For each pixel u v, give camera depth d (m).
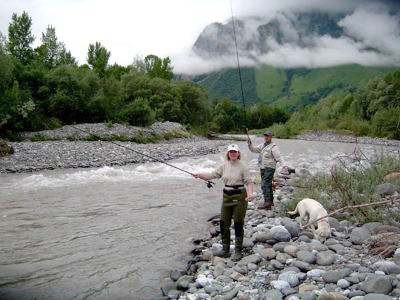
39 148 20.52
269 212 7.30
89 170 15.42
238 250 5.11
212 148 27.38
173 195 10.16
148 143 32.50
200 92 59.44
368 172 8.93
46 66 42.28
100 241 6.15
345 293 3.64
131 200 9.48
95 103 36.25
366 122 49.16
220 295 3.93
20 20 41.09
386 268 3.99
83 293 4.28
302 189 8.91
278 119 125.25
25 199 9.55
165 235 6.52
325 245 5.17
